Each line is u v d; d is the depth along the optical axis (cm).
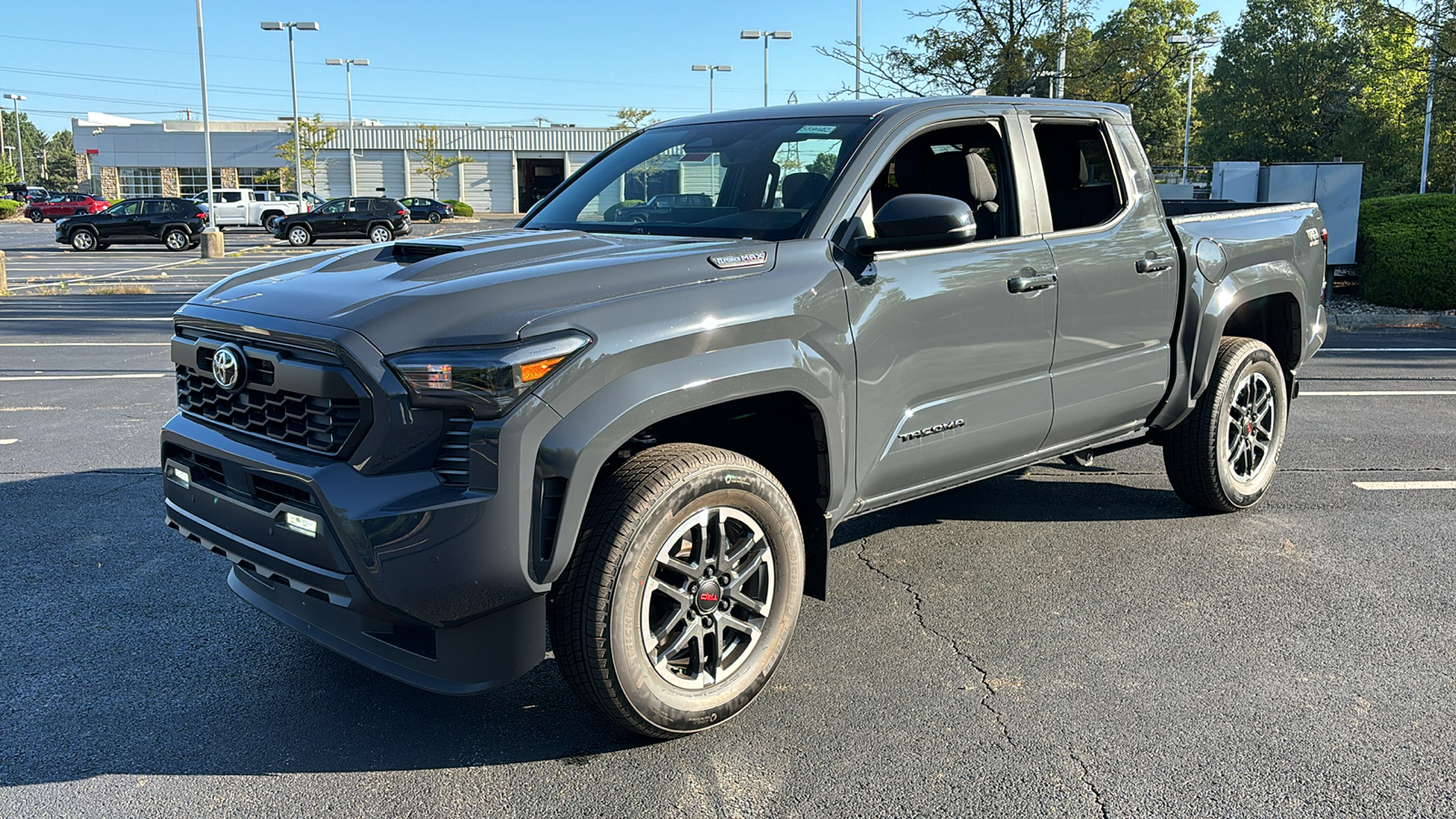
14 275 2300
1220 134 5894
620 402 267
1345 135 4462
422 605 260
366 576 258
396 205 3656
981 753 295
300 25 4606
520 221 410
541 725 314
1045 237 390
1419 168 3778
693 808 270
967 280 356
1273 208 516
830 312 316
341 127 6944
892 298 334
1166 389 452
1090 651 362
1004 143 389
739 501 298
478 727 313
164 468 324
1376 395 819
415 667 278
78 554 462
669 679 294
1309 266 525
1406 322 1297
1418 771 284
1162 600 407
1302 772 284
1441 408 769
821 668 350
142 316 1429
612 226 375
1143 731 307
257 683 343
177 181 6738
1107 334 413
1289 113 5484
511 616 271
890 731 308
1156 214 440
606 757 295
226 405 302
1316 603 402
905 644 368
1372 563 446
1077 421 415
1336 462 612
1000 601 407
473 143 7069
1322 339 549
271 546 283
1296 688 333
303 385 267
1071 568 442
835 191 337
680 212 367
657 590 287
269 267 340
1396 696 328
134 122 7394
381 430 256
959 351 357
